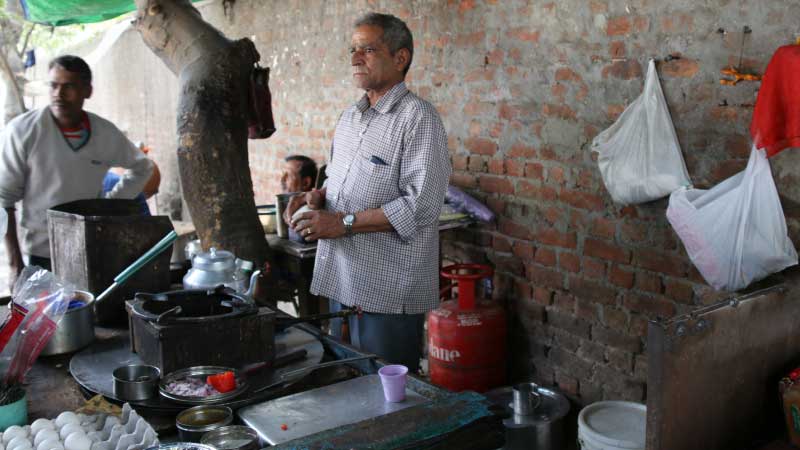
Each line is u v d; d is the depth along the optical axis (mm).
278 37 4938
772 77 2119
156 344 1603
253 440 1322
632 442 2307
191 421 1411
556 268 3115
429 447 1294
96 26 8055
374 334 2439
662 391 1652
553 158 3041
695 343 1699
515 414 2648
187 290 1806
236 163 2941
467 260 3537
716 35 2400
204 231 2926
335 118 4426
